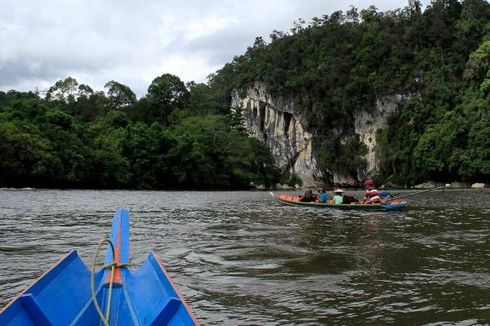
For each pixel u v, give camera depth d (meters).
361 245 11.05
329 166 93.12
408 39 94.19
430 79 87.12
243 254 9.76
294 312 5.89
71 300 4.70
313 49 105.81
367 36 97.88
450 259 9.29
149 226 14.96
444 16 95.88
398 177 83.88
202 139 69.12
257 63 108.62
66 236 12.08
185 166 61.97
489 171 71.19
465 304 6.23
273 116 101.44
